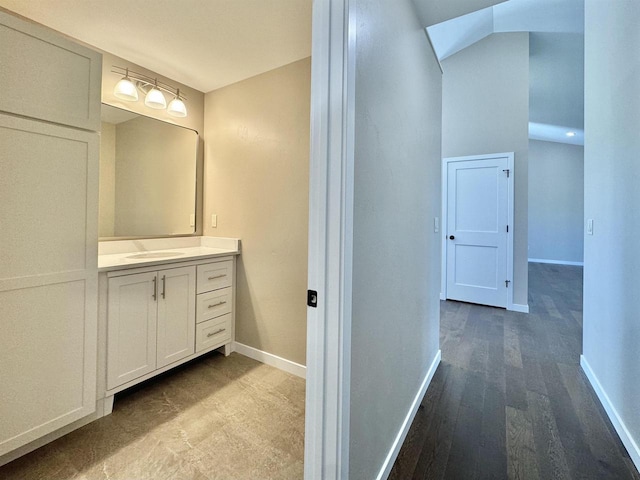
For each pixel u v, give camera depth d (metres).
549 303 4.21
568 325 3.34
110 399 1.76
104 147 2.15
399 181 1.49
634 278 1.50
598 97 2.04
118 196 2.23
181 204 2.62
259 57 2.20
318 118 0.95
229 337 2.53
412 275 1.74
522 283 3.85
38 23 1.83
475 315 3.68
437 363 2.39
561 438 1.59
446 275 4.37
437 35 3.63
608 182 1.86
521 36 3.86
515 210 3.89
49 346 1.45
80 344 1.56
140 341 1.88
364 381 1.14
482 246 4.10
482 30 3.84
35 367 1.41
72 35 1.96
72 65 1.51
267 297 2.41
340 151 0.92
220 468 1.39
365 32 1.07
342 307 0.93
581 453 1.49
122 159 2.25
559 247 8.01
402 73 1.50
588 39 2.23
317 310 0.96
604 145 1.93
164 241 2.50
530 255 8.28
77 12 1.75
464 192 4.21
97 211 1.62
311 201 0.97
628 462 1.43
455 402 1.91
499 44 3.97
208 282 2.32
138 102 2.33
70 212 1.51
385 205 1.32
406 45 1.55
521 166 3.87
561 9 3.34
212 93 2.71
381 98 1.24
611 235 1.80
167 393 1.99
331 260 0.94
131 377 1.84
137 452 1.48
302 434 1.62
